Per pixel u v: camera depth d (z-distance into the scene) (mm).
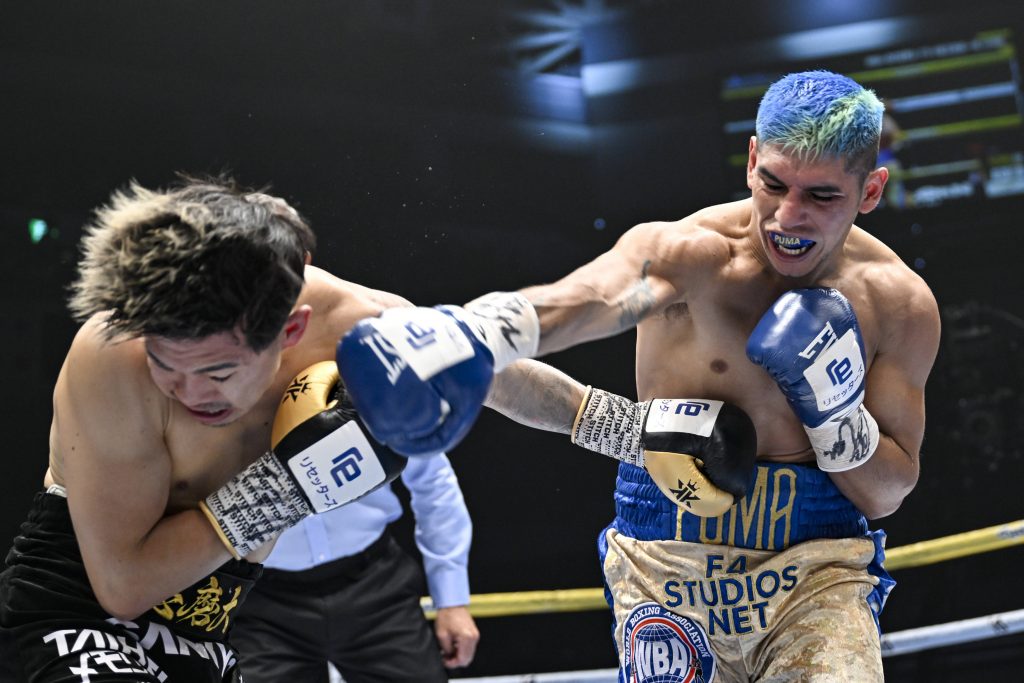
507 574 7531
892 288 2477
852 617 2404
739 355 2467
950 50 7809
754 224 2477
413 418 1859
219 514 2010
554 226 8242
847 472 2473
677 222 2520
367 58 7910
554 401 2516
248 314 1803
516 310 2057
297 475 1997
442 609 3426
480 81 8125
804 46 8055
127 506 2004
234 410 1931
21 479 6809
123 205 1869
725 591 2479
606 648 6965
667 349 2529
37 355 6957
